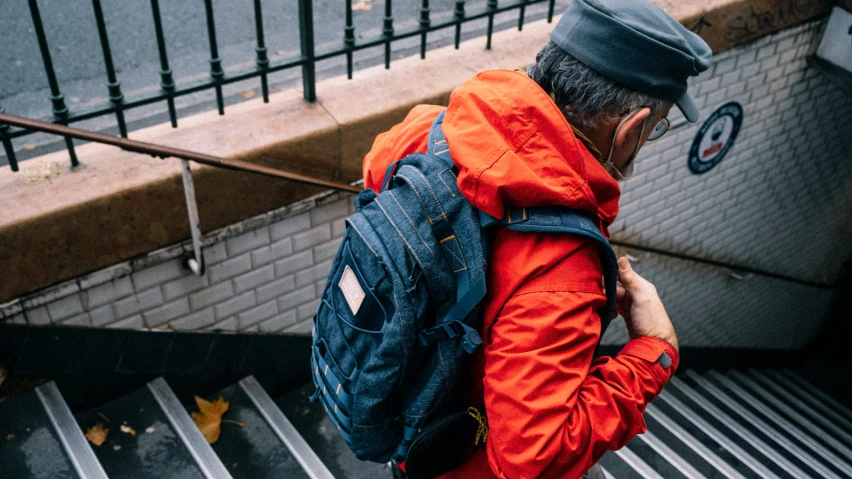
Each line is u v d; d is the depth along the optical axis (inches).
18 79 139.6
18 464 94.9
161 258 101.8
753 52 167.5
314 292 125.0
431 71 118.7
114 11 163.0
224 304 114.6
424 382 49.3
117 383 111.0
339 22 172.6
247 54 156.3
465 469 57.6
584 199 44.9
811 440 220.2
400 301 46.5
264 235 111.4
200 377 119.6
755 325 285.9
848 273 309.4
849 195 249.1
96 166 95.3
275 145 101.7
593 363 51.6
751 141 192.9
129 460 103.8
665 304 222.8
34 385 103.6
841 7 171.0
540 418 43.8
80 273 95.3
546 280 44.9
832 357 359.6
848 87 175.9
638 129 49.4
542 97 45.4
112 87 92.0
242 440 115.3
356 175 113.0
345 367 51.6
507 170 43.6
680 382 217.6
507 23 173.8
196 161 91.4
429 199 47.7
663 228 193.6
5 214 87.2
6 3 159.5
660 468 148.9
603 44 45.9
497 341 45.6
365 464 121.0
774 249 246.1
